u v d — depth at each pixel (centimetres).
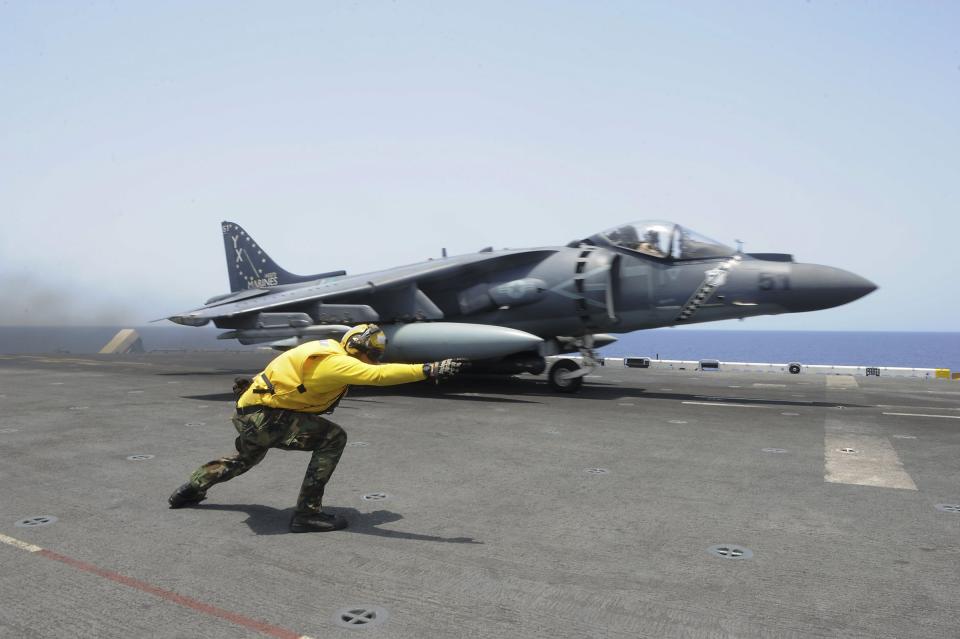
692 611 350
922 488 636
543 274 1546
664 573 407
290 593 372
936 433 967
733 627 331
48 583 386
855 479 672
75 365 2502
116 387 1614
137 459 759
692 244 1455
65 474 681
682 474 691
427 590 377
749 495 605
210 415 1121
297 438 491
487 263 1605
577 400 1384
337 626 329
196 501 560
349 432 957
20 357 3133
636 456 787
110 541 464
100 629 326
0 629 325
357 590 376
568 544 462
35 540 467
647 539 475
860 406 1303
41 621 335
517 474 689
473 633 321
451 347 1441
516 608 352
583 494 606
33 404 1268
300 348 486
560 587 382
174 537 474
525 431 970
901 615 348
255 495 599
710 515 539
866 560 433
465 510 550
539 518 527
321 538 473
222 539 470
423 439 899
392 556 434
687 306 1436
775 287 1341
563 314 1530
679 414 1160
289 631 323
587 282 1480
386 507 559
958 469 722
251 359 2988
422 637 317
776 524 514
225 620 336
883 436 938
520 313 1583
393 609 350
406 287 1598
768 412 1195
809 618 343
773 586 387
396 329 1546
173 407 1226
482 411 1192
